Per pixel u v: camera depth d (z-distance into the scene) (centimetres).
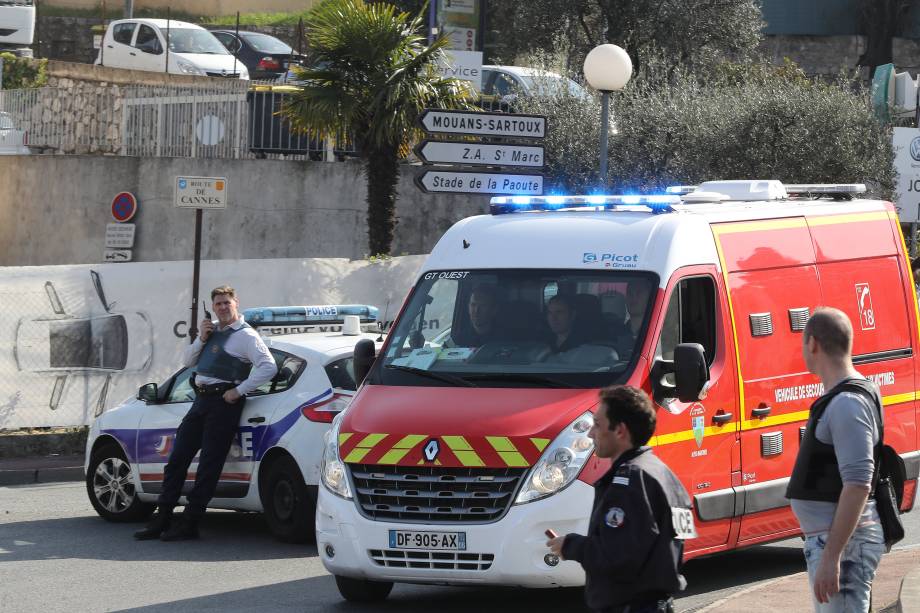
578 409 1808
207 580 2155
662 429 1883
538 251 2038
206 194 3612
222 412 2453
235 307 2469
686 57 6606
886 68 5372
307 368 2459
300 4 11344
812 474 1273
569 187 5138
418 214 5056
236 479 2505
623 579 1112
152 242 5169
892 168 5022
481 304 2008
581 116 5150
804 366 2186
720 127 4947
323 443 2389
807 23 9756
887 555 2250
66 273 3681
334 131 4547
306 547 2427
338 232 5069
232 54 7562
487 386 1889
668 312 1945
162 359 3816
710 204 2223
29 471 3341
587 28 6688
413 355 1997
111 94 5438
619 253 1995
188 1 11156
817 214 2284
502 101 5297
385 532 1794
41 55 10712
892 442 2347
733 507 2016
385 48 4488
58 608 1961
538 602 2012
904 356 2394
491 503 1761
